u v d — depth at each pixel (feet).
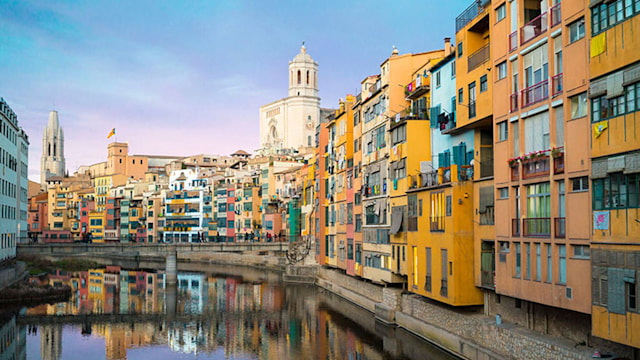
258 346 141.69
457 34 124.36
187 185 485.15
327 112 576.61
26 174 333.83
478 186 116.16
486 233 112.88
